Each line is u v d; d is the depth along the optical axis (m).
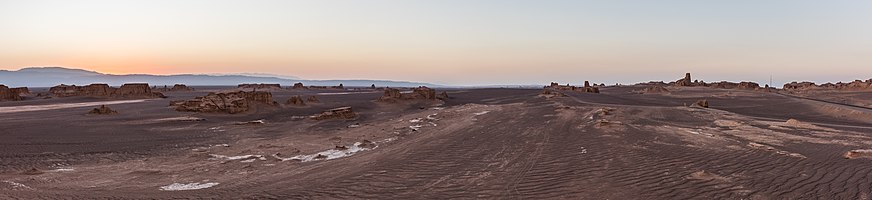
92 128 25.45
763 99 58.91
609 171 11.92
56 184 11.84
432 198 9.73
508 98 65.94
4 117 32.88
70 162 15.65
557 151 15.79
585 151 15.46
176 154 17.50
